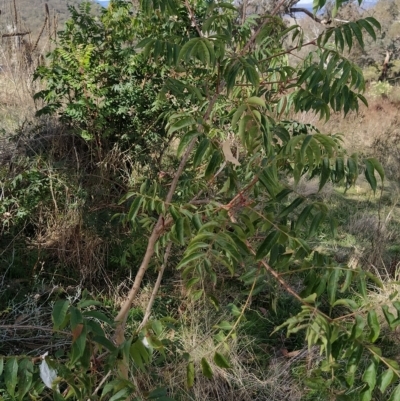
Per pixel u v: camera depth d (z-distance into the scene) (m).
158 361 2.68
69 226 3.48
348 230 4.71
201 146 1.43
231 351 2.78
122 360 1.50
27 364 1.28
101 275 3.54
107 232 3.60
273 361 2.93
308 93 1.72
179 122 1.45
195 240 1.40
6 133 4.09
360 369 2.82
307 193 5.06
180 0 1.96
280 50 2.11
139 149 3.98
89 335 1.40
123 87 3.71
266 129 1.36
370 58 15.70
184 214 1.66
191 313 3.04
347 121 8.50
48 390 2.08
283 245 1.64
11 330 2.67
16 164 3.64
